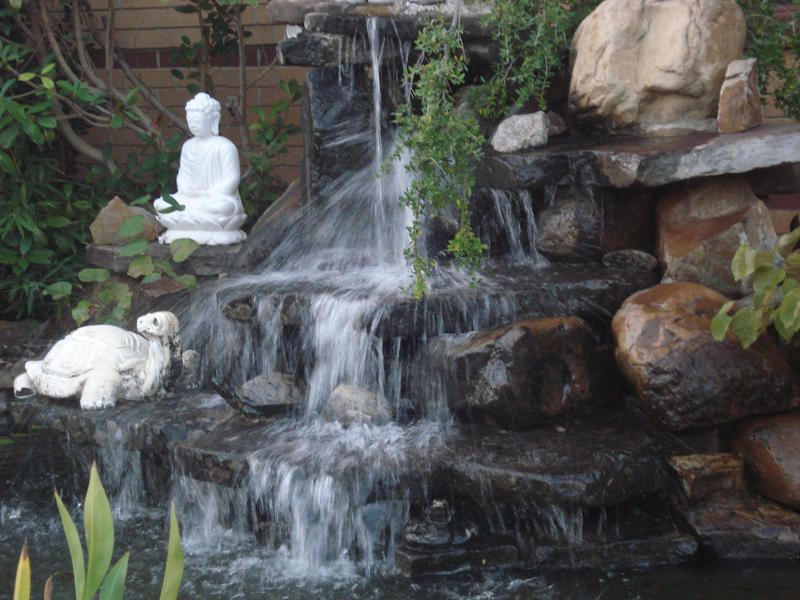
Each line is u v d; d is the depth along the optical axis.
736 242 4.31
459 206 4.27
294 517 3.75
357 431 4.03
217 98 8.08
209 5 7.55
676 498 3.72
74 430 4.51
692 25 4.65
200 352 5.17
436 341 4.09
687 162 4.17
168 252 5.96
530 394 3.91
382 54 5.15
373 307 4.08
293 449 3.88
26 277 6.81
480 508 3.69
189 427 4.27
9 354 5.99
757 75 4.71
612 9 4.82
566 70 5.30
